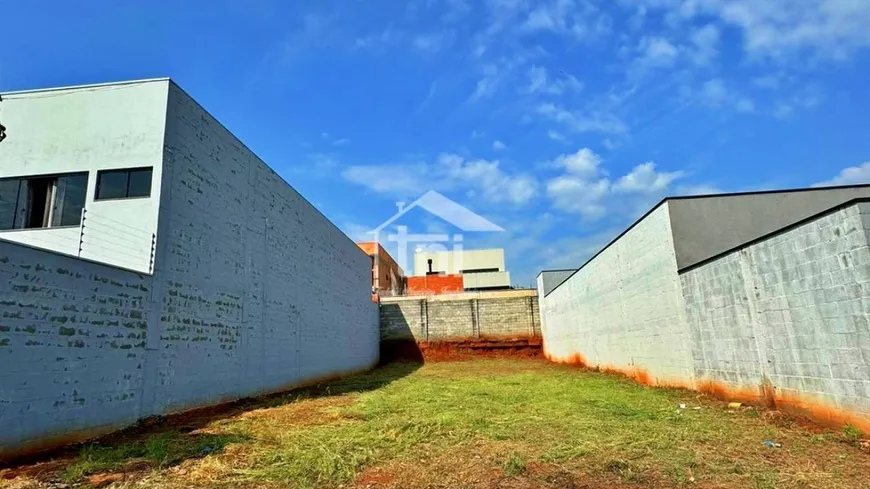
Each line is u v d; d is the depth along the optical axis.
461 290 36.56
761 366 7.21
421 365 21.86
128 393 6.70
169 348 7.62
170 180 7.87
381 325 25.67
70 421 5.73
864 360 5.29
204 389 8.52
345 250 18.00
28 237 7.89
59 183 8.08
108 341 6.39
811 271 6.12
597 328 15.55
